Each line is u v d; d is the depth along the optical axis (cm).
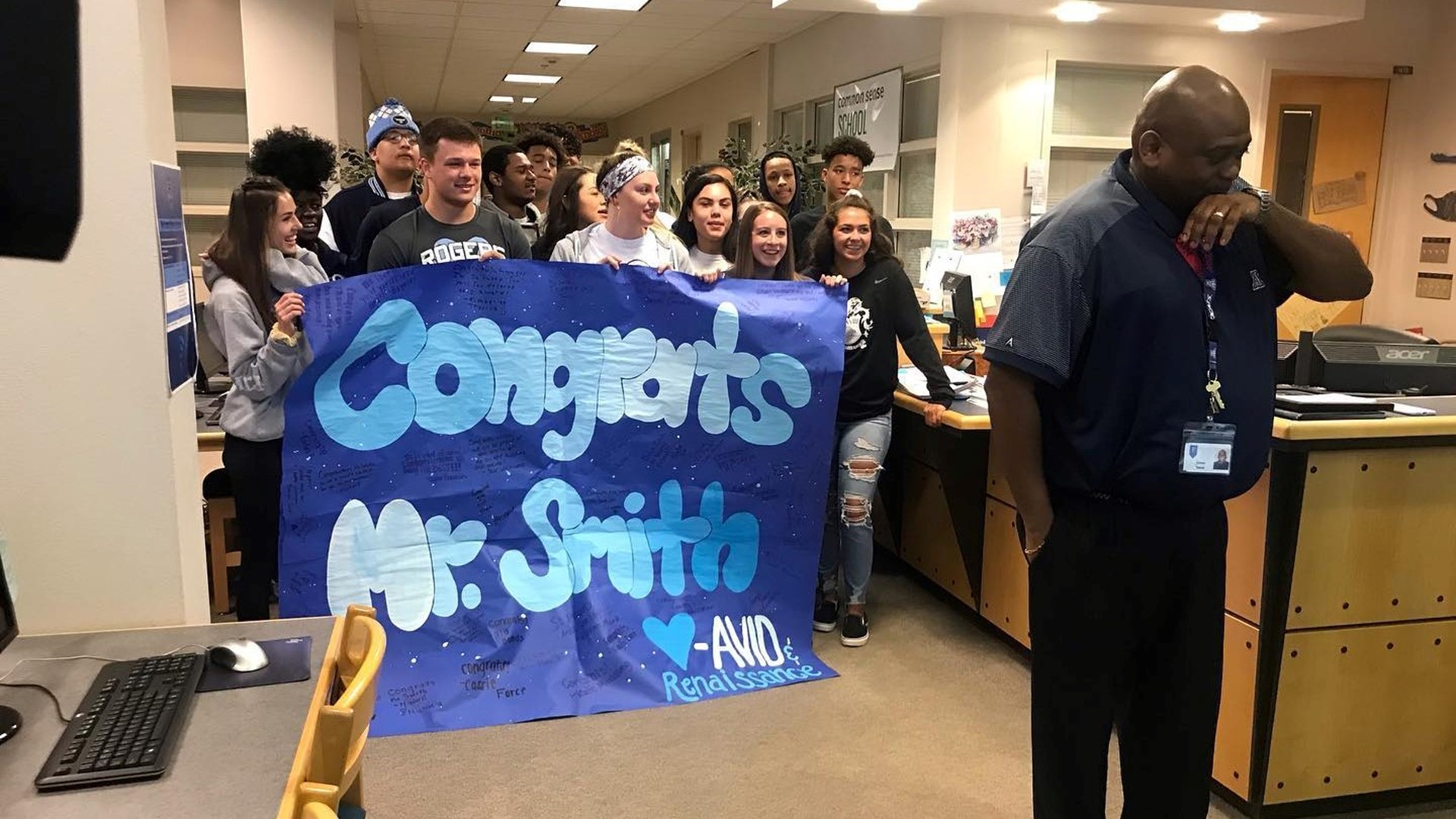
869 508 315
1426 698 226
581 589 276
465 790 227
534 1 715
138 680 127
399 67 1044
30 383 149
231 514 324
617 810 221
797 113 849
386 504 259
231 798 104
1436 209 570
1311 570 213
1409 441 214
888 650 313
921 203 637
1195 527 162
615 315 277
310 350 251
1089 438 159
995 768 242
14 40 139
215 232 586
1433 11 571
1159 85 152
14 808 101
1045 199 551
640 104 1362
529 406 271
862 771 240
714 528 291
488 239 285
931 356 312
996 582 319
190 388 174
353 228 369
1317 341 269
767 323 289
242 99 605
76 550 155
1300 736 219
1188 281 153
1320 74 570
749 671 286
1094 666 167
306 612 254
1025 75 537
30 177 143
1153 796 177
